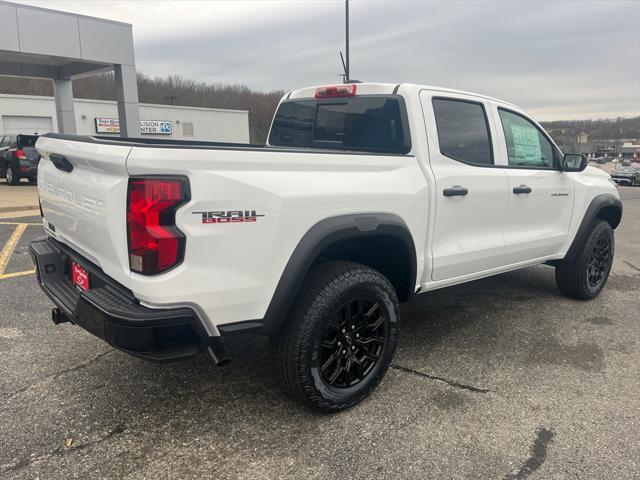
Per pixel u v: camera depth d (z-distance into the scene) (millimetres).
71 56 14469
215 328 2412
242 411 2883
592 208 4809
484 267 3838
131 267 2260
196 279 2275
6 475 2311
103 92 45688
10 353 3555
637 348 3848
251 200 2377
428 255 3326
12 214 10375
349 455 2506
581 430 2738
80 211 2633
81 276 2846
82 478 2311
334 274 2738
